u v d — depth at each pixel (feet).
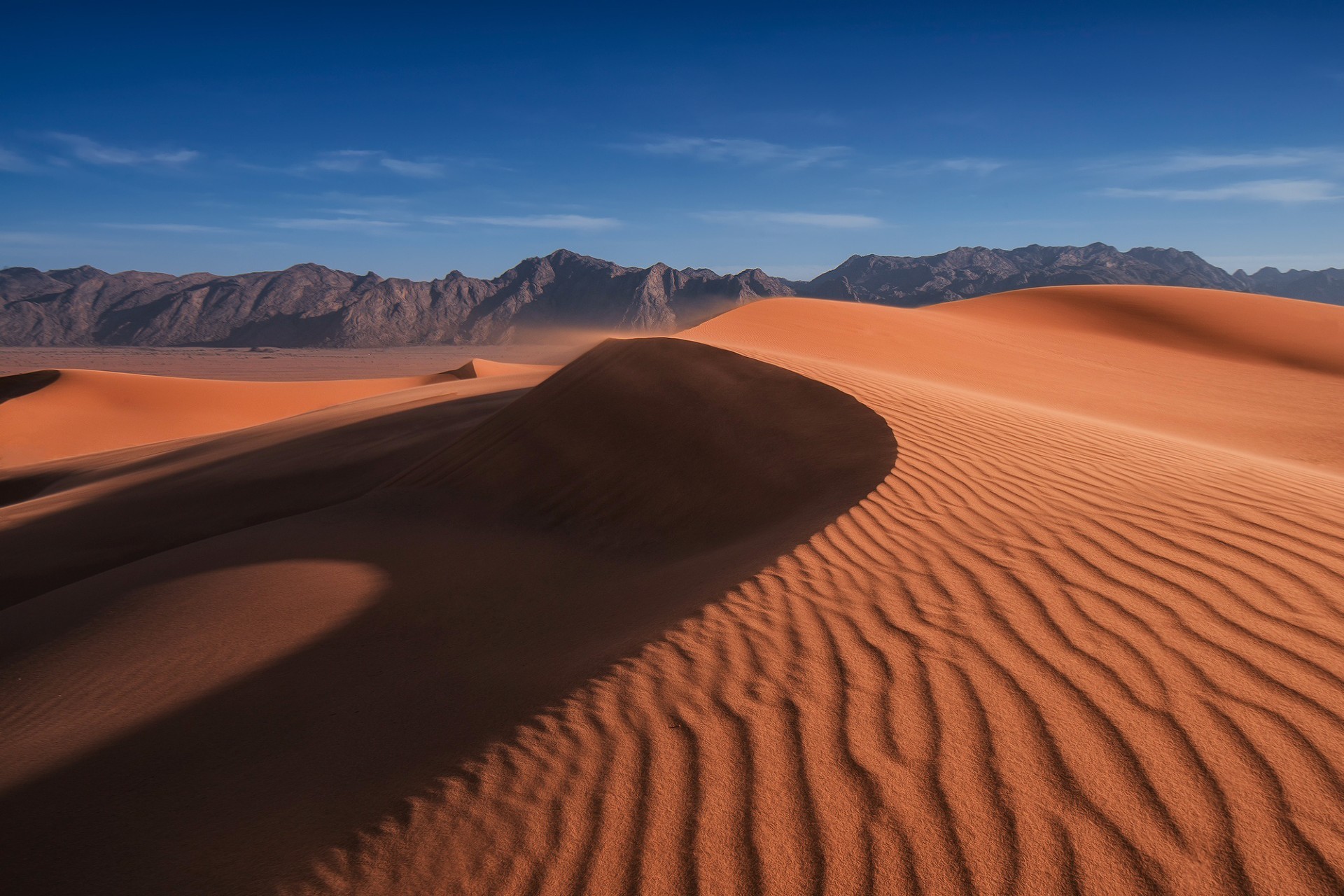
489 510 28.43
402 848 7.63
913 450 21.52
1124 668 9.28
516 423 35.40
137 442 159.22
